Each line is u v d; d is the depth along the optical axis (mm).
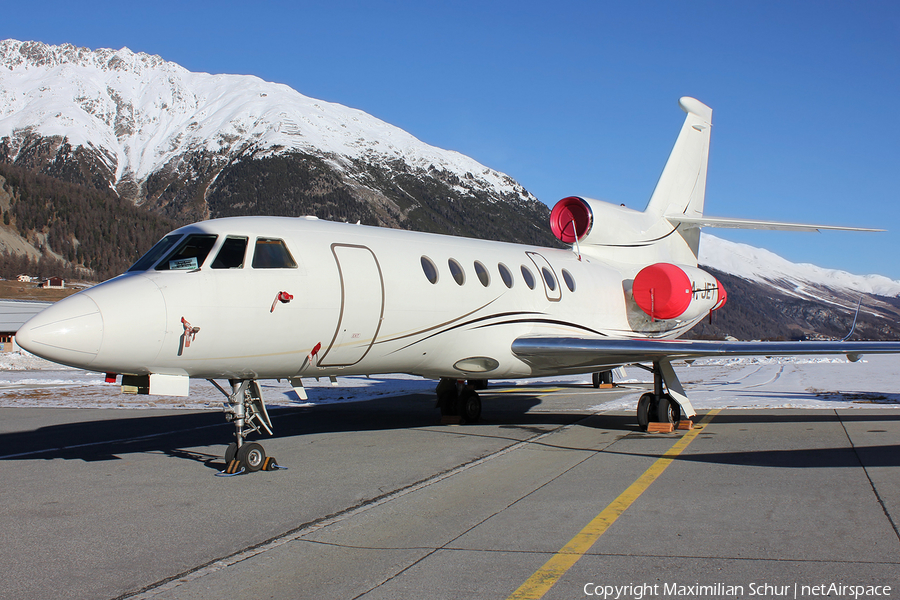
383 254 10016
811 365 32844
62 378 26359
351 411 14922
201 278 8016
